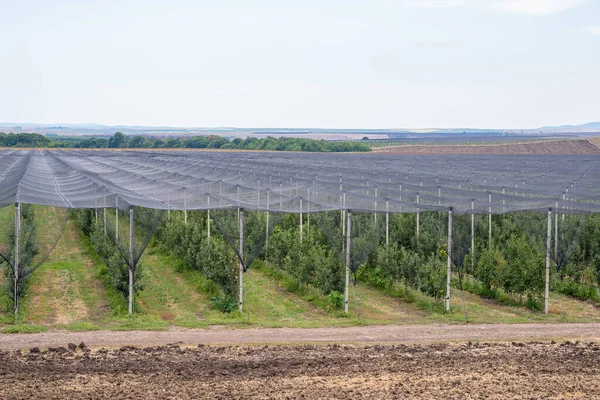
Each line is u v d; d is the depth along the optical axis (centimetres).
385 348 2325
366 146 18525
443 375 1978
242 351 2272
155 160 8244
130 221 2919
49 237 3953
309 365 2081
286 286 3500
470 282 3562
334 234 3469
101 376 1952
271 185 5025
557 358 2184
